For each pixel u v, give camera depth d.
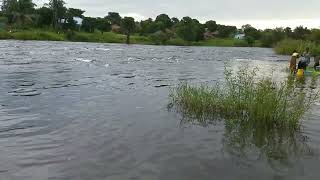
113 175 8.69
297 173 9.15
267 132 12.68
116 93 20.11
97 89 21.36
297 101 14.85
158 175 8.77
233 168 9.35
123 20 169.88
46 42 100.06
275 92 14.31
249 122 13.85
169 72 32.97
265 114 13.78
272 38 154.12
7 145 10.73
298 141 11.77
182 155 10.15
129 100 18.05
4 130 12.30
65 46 80.19
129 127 12.91
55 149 10.43
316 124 13.99
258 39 180.00
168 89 22.09
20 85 21.88
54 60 40.34
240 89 15.70
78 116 14.42
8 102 16.86
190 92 17.22
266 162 9.84
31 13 150.12
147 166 9.30
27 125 12.97
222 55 70.75
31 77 25.56
